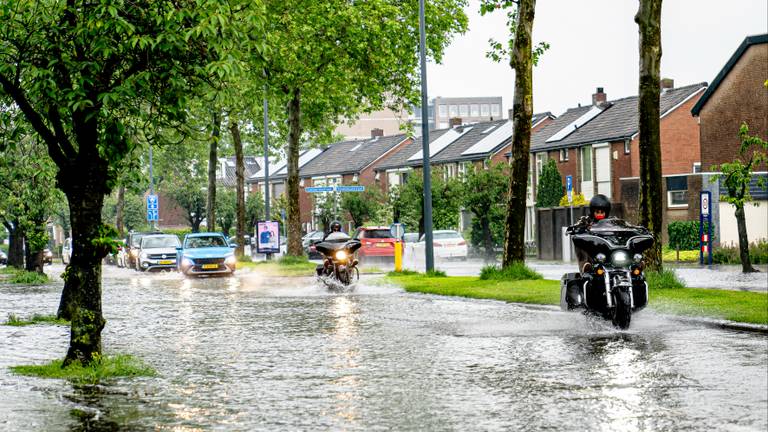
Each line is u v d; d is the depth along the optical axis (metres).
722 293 26.02
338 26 58.34
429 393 13.17
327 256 37.31
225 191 131.38
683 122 86.19
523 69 34.75
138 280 49.62
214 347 19.14
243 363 16.66
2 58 16.28
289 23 56.97
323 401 12.75
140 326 23.86
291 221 62.78
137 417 11.85
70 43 16.39
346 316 25.30
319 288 38.06
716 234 59.59
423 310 26.45
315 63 59.38
